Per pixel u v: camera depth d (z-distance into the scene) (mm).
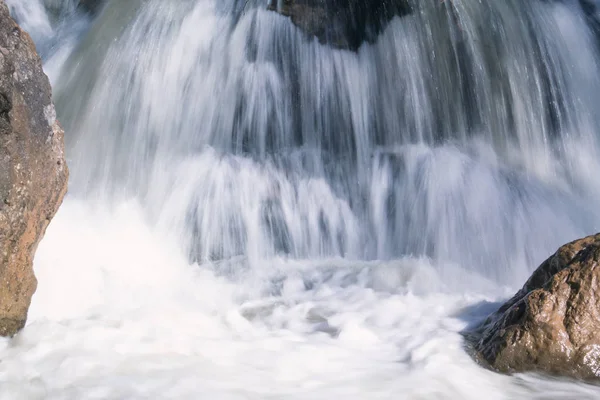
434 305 5766
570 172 9016
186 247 7965
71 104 9062
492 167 8594
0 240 4207
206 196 8328
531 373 4031
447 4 9047
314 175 8969
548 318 4066
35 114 4480
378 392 3779
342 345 4641
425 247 7977
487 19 9203
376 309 5723
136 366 3969
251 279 7086
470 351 4395
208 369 3996
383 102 9312
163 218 8164
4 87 4223
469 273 7234
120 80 8961
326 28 9500
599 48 9945
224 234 8172
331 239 8492
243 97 9258
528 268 7473
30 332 4379
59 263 6012
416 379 3979
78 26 10648
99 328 4551
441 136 9188
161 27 9258
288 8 9531
